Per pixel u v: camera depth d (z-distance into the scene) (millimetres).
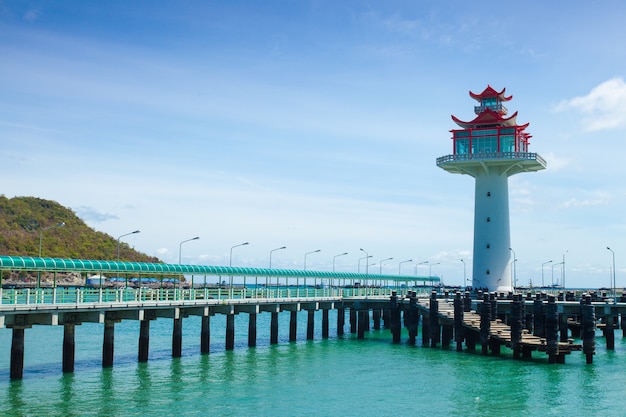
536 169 99562
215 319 144625
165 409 43219
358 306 88000
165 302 59688
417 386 51812
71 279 139250
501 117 96375
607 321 74938
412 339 78125
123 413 41969
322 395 48281
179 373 55812
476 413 43562
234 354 68375
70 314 52156
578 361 64312
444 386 51844
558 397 48375
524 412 44031
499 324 72938
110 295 62781
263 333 102562
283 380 53812
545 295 77625
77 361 62281
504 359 64812
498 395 48781
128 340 83812
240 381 53000
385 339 86125
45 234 180125
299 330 110125
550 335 61406
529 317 81625
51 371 55469
